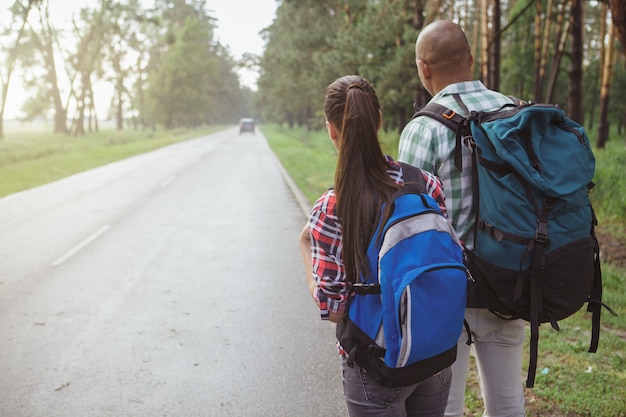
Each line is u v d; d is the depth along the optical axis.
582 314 5.32
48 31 52.88
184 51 88.81
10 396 3.89
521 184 2.02
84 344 4.79
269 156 30.92
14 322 5.32
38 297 6.08
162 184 17.09
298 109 63.75
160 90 86.62
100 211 11.96
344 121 1.76
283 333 5.07
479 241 2.11
